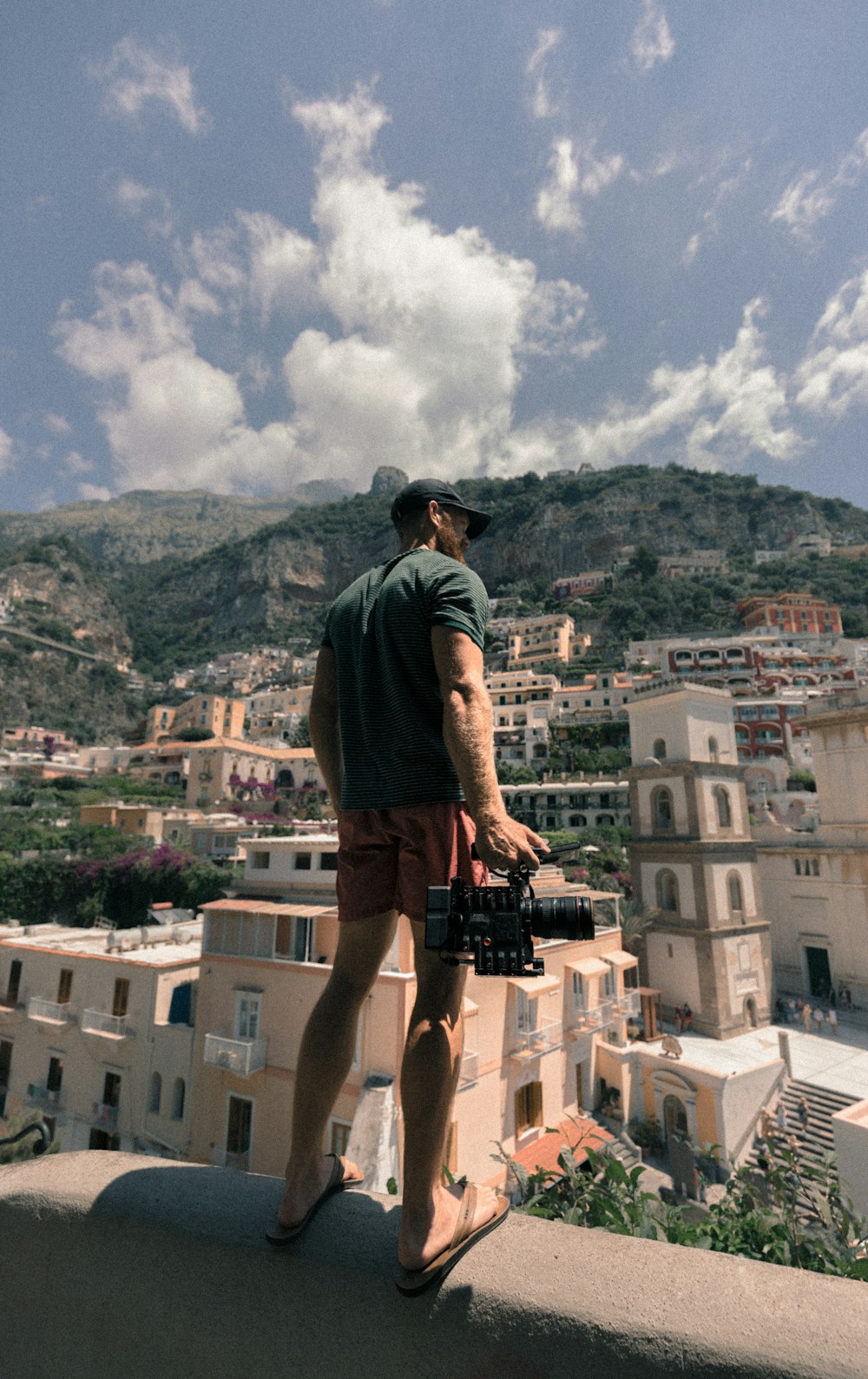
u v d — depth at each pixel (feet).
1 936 93.40
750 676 340.80
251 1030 61.72
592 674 385.70
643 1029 99.76
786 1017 104.99
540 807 249.14
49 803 282.97
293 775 331.98
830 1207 12.80
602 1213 10.46
